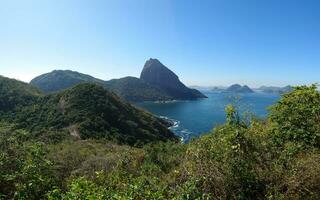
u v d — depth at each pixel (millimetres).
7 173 6922
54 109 72312
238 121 7668
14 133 8227
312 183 5711
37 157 7410
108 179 7867
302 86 8289
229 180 6035
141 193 6070
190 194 5793
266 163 6461
